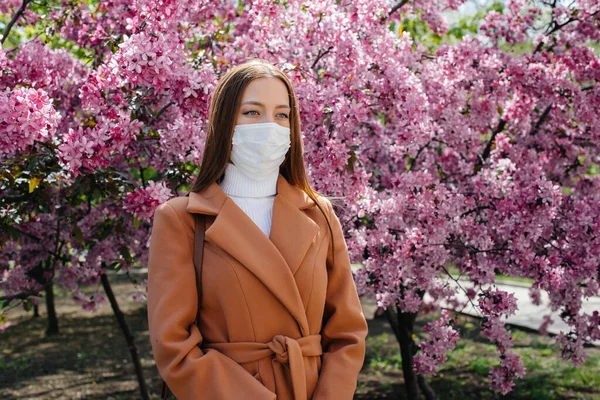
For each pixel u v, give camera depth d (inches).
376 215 160.1
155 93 135.5
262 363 72.6
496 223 168.2
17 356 320.5
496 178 174.4
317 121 138.8
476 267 167.0
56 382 269.4
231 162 78.7
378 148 175.9
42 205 157.6
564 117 200.8
